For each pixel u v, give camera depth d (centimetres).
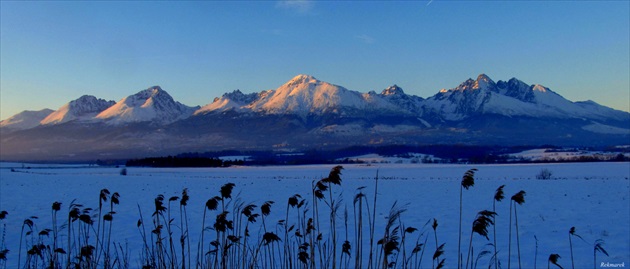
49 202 2461
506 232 1478
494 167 10719
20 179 5200
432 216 1845
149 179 5609
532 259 1127
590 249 1224
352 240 1316
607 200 2423
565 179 4856
